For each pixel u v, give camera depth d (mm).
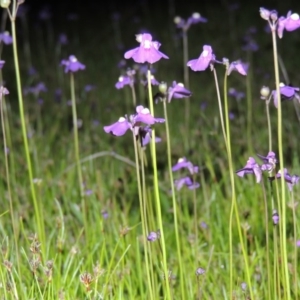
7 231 7070
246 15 20250
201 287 5574
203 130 9969
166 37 18609
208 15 20984
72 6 25000
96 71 15719
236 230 6738
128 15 22812
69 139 10352
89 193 7336
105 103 12617
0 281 5297
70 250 6102
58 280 5496
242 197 7195
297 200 6941
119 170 8922
